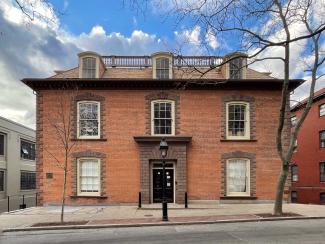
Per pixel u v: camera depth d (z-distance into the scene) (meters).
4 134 39.66
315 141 38.75
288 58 17.81
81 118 24.83
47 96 24.78
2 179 39.19
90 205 24.22
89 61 25.28
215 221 16.95
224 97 25.03
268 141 24.94
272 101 25.12
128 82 24.55
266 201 24.56
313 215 18.50
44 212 21.55
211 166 24.61
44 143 24.58
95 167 24.66
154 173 24.72
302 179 41.59
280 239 12.55
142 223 16.67
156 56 25.39
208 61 26.00
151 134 24.66
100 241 13.06
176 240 12.79
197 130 24.78
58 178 24.44
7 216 20.06
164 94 24.88
